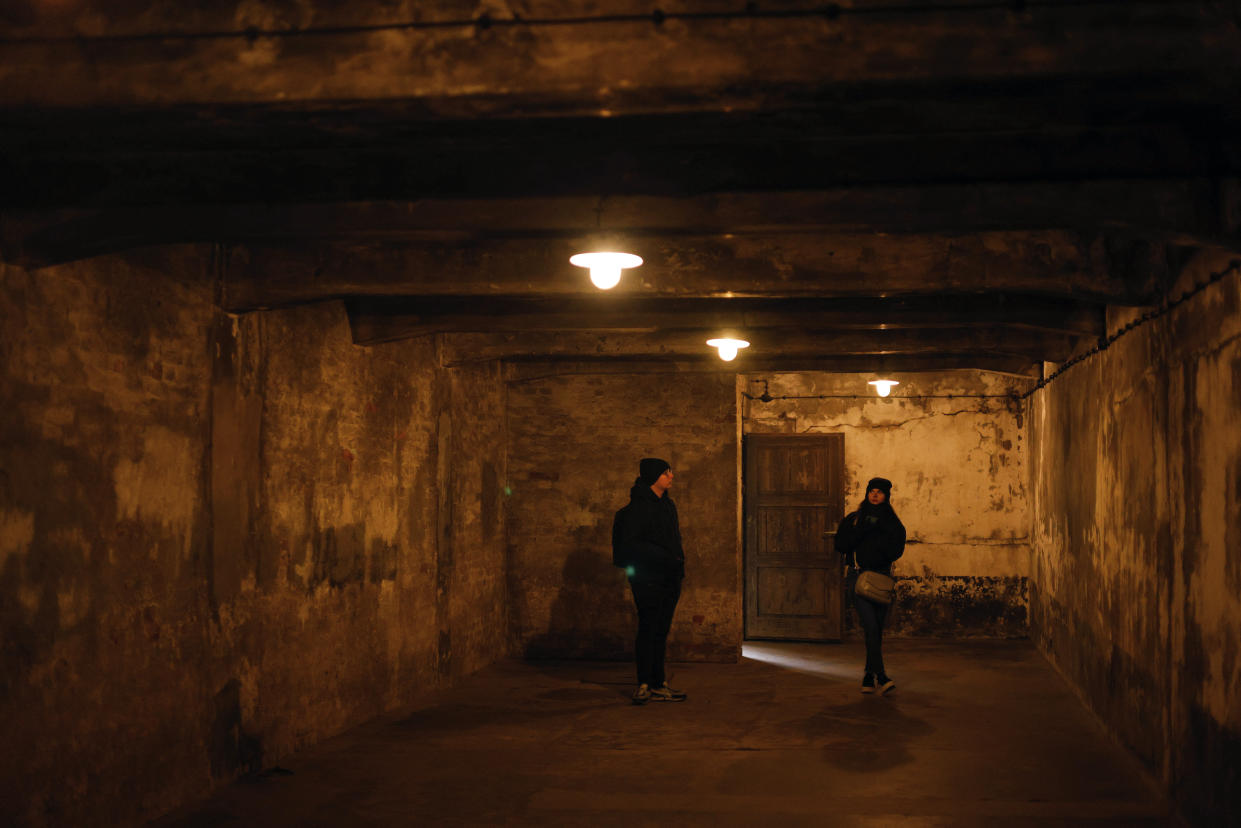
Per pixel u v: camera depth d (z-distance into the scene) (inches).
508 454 398.6
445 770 231.9
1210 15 99.5
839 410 446.6
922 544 441.4
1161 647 209.9
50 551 165.3
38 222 156.6
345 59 111.5
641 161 145.9
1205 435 179.0
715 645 382.9
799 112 117.3
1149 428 220.8
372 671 285.7
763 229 143.9
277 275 214.8
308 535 251.3
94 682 175.3
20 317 159.9
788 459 445.1
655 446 390.6
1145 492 224.5
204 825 190.7
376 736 264.2
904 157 139.6
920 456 441.7
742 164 143.3
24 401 160.6
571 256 191.6
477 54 109.6
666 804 206.7
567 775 228.1
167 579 196.4
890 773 229.3
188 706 202.5
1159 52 100.0
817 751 249.3
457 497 348.5
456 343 335.6
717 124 119.5
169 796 196.2
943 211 138.5
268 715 233.6
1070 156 136.0
